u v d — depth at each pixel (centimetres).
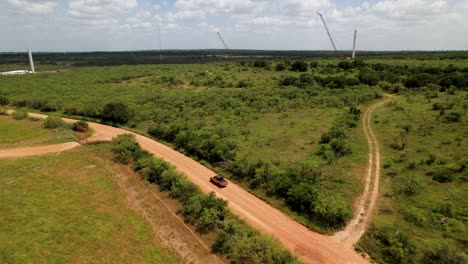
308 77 11981
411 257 2903
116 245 3434
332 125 6850
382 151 5381
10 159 5569
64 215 3906
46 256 3161
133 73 16750
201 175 5059
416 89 10344
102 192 4581
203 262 3186
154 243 3538
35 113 8931
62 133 6988
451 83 10019
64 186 4672
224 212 3834
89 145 6369
